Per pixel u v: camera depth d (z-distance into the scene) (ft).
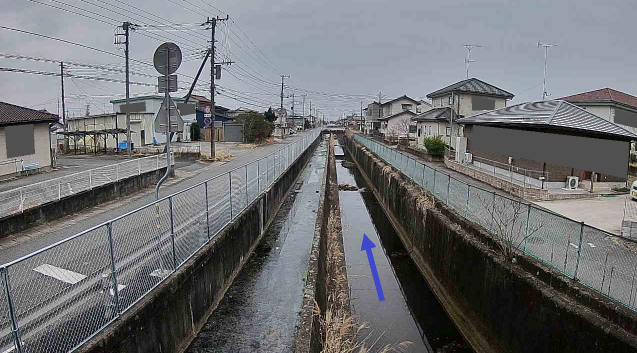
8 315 14.26
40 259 15.67
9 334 13.53
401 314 35.78
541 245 26.30
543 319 22.90
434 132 107.04
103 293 16.51
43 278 15.53
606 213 39.24
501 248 29.14
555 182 52.49
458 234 35.14
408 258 50.47
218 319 25.68
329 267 36.35
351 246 54.08
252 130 130.00
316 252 31.83
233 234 31.99
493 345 27.96
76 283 15.71
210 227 28.32
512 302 26.00
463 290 33.53
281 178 59.82
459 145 78.69
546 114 55.16
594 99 76.54
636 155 68.90
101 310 16.30
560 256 24.56
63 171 63.72
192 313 23.31
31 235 32.37
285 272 33.42
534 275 25.44
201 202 26.96
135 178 51.34
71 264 16.70
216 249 27.76
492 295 28.60
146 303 18.28
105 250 18.02
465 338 31.32
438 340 31.71
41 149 64.03
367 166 111.75
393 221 65.41
